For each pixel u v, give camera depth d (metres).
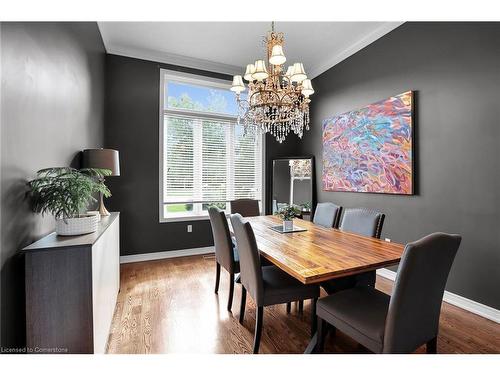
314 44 3.48
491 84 2.11
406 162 2.79
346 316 1.39
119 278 2.76
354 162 3.49
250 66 2.40
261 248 1.83
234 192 4.36
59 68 1.85
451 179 2.40
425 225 2.64
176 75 3.91
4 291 1.19
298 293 1.76
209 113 4.15
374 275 2.15
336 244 1.94
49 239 1.48
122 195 3.60
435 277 1.27
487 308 2.15
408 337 1.23
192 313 2.22
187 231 4.00
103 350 1.67
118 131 3.57
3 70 1.17
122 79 3.59
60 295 1.35
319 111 4.28
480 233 2.19
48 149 1.66
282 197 4.56
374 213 2.28
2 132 1.17
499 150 2.07
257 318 1.70
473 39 2.23
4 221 1.19
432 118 2.56
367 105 3.32
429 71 2.59
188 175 4.02
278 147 4.73
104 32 3.18
